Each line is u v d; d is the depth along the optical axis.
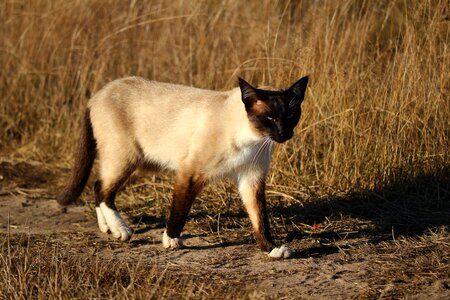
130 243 16.83
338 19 22.73
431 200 18.72
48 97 26.20
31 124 25.75
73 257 15.41
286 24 24.72
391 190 19.25
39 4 27.78
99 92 18.00
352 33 22.20
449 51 20.48
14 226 18.19
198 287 13.41
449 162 19.42
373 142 20.11
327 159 20.27
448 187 19.22
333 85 21.06
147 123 17.06
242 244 16.67
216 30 25.94
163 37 26.56
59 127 25.08
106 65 26.17
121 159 17.45
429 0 21.06
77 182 18.50
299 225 17.75
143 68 26.25
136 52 27.06
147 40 26.83
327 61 21.42
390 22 23.25
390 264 14.83
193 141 16.02
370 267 14.73
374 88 20.92
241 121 15.44
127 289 12.90
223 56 24.75
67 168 23.53
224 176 16.27
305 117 21.00
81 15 27.38
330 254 15.77
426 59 20.55
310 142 21.09
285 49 22.66
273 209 18.75
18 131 25.70
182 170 16.16
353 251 15.84
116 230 17.06
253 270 14.80
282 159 20.59
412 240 16.34
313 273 14.52
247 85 14.96
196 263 15.28
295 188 19.88
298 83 15.50
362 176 19.75
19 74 26.22
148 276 13.89
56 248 16.09
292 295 13.28
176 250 16.28
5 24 27.69
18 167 23.47
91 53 26.25
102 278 13.95
